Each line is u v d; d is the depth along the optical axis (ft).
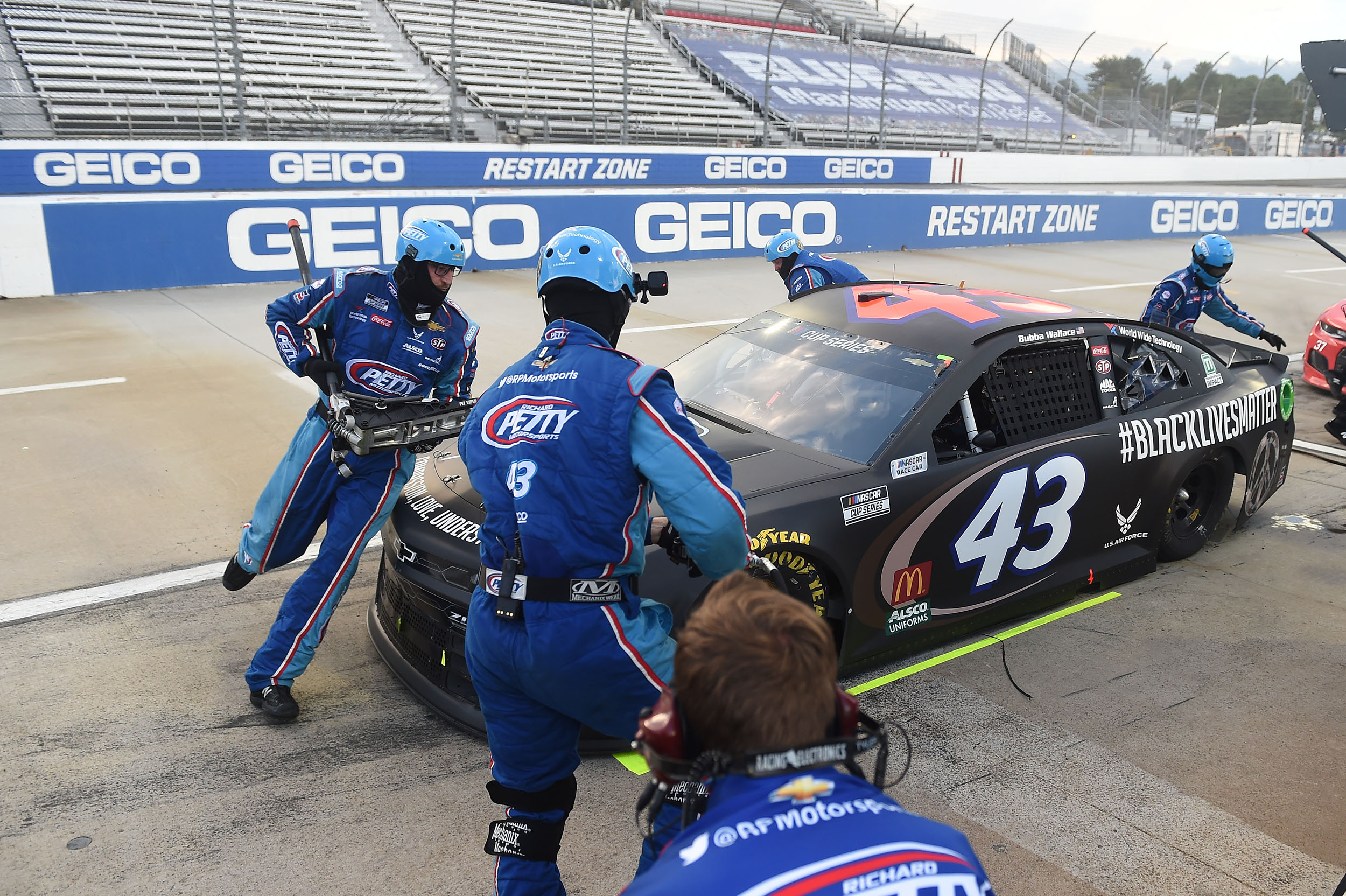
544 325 33.01
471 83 61.87
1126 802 9.55
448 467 11.57
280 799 8.98
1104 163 80.07
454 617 9.82
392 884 7.98
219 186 41.11
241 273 39.93
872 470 11.18
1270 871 8.61
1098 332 13.94
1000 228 61.26
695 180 55.47
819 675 3.47
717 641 3.50
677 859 3.29
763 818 3.33
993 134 85.20
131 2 55.11
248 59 55.57
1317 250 65.72
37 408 21.68
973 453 12.18
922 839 3.31
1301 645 13.07
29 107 45.83
